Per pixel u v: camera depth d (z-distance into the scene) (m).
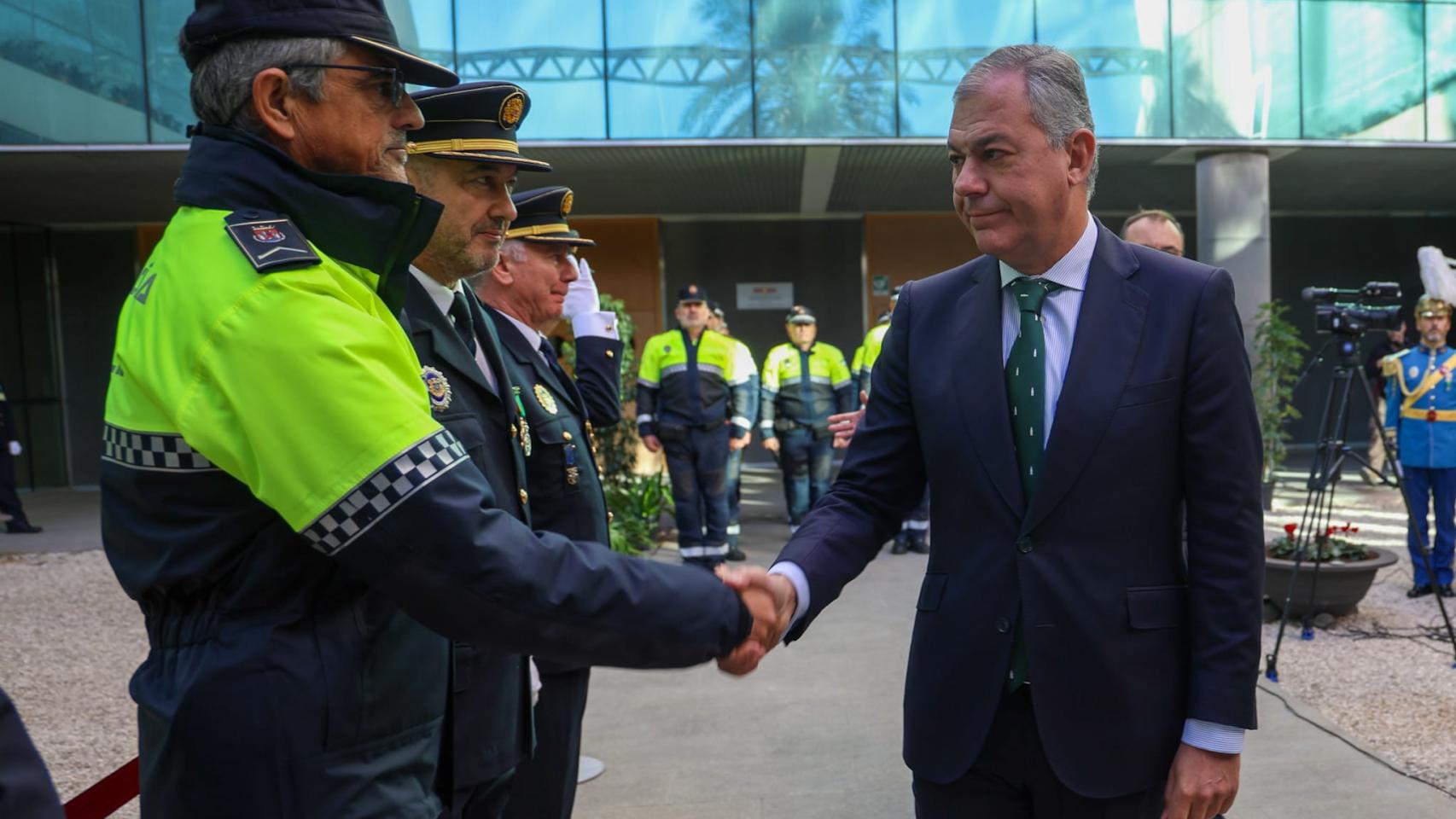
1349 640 5.41
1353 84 10.48
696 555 7.49
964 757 1.75
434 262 1.99
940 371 1.83
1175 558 1.73
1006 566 1.72
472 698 1.87
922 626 1.84
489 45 9.82
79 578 7.93
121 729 4.55
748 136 9.90
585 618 1.23
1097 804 1.69
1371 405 5.09
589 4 9.84
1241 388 1.67
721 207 13.76
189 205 1.28
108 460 1.29
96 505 12.28
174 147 9.72
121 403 1.26
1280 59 10.37
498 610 1.18
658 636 1.28
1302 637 5.46
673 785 3.58
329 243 1.27
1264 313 10.52
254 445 1.14
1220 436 1.65
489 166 1.98
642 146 9.95
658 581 1.30
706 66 9.88
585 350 3.31
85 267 13.80
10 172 10.49
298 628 1.25
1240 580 1.64
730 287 14.27
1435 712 4.27
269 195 1.25
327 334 1.16
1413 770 3.59
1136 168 11.66
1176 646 1.70
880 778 3.60
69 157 9.88
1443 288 6.25
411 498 1.15
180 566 1.24
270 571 1.23
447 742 1.49
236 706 1.21
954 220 14.26
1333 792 3.38
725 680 4.80
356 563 1.16
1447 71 10.52
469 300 2.16
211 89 1.28
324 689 1.24
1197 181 10.94
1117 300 1.72
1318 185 12.86
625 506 8.41
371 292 1.29
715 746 3.96
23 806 0.86
